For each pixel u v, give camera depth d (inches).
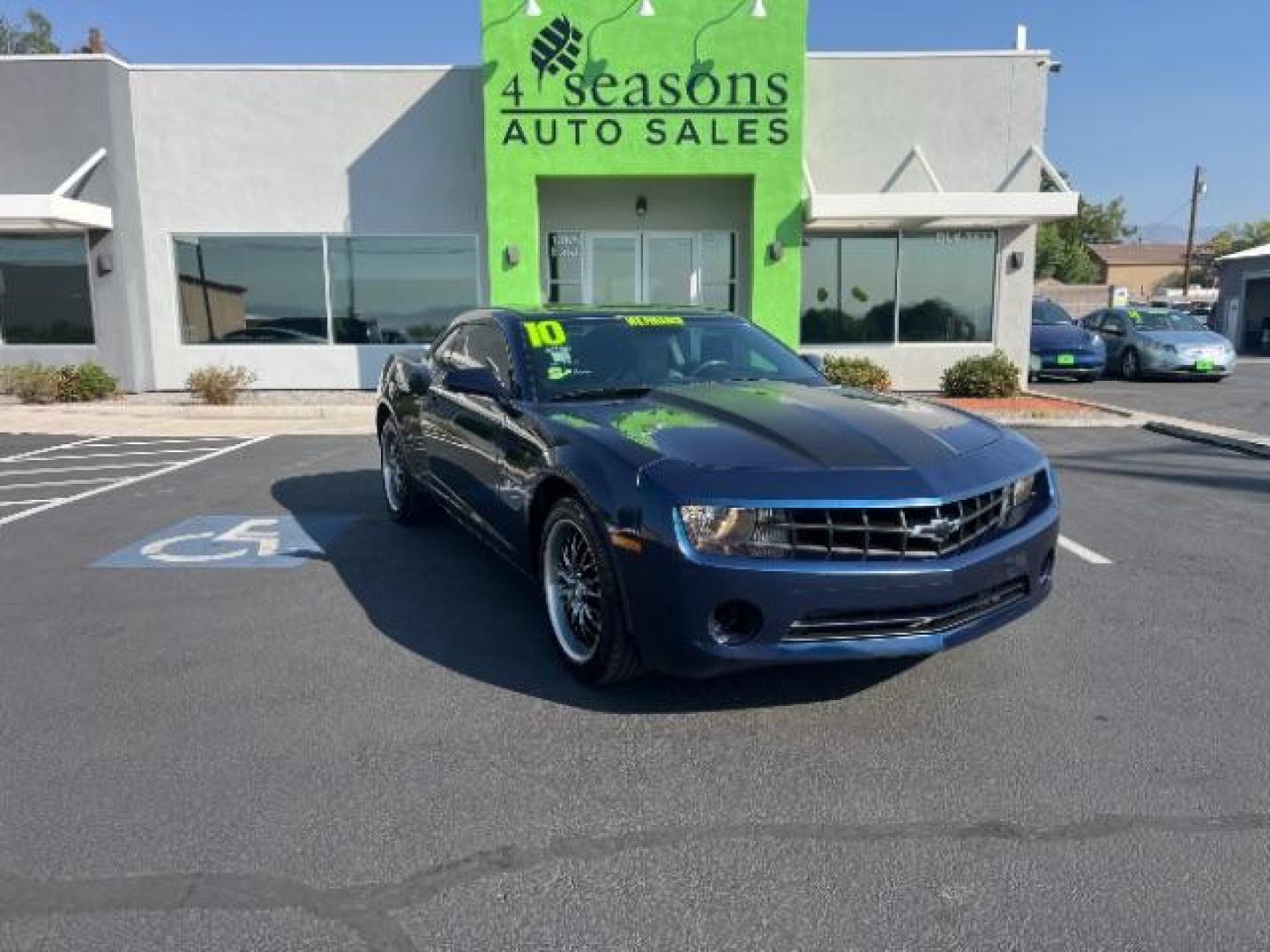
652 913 96.2
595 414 158.9
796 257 520.7
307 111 557.3
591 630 150.3
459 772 124.6
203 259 570.9
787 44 501.0
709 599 125.4
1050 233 2445.9
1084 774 123.9
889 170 560.4
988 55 550.0
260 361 579.8
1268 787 120.3
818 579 124.3
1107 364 760.3
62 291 554.9
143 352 568.4
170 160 557.9
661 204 563.5
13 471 349.4
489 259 519.8
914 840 109.2
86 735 134.7
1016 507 145.9
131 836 109.4
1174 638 173.2
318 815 114.0
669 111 505.7
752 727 137.6
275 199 564.4
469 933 93.2
